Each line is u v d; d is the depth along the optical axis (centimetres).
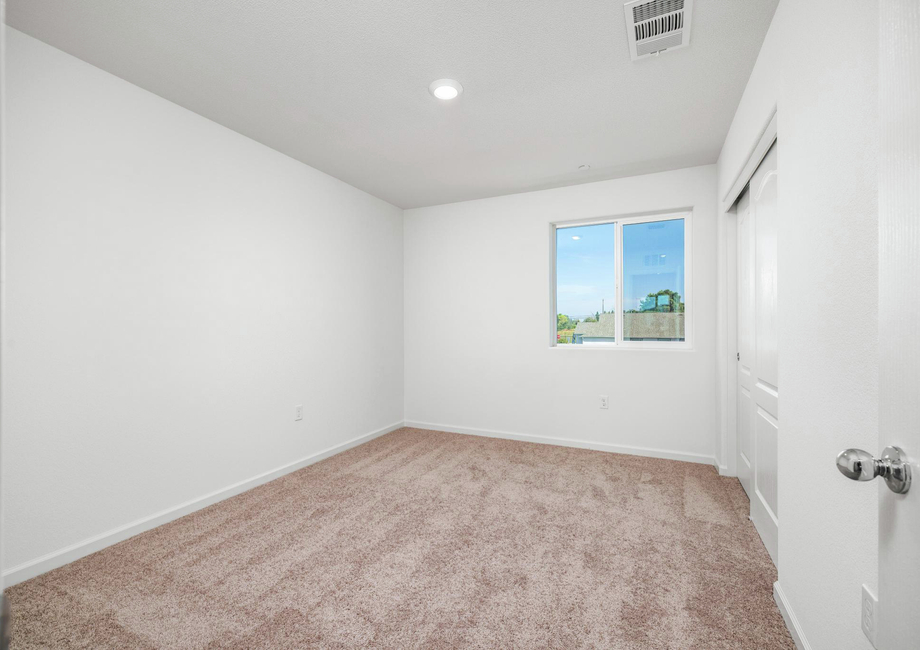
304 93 241
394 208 457
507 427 423
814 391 141
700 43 200
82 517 212
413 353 468
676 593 183
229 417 282
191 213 260
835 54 124
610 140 300
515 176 369
